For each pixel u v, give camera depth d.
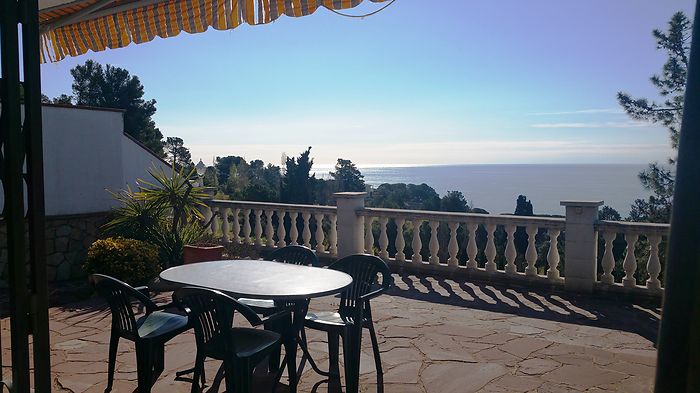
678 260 1.10
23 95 2.32
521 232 11.54
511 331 5.57
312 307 6.44
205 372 4.46
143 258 7.25
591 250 7.02
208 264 4.75
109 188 9.09
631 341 5.26
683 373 1.09
